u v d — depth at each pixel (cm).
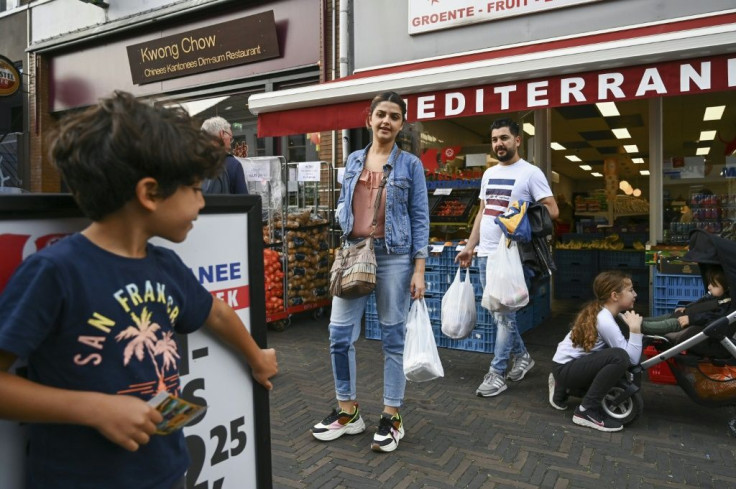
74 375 101
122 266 109
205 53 941
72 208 121
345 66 779
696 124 783
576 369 351
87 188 102
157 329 114
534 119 712
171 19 980
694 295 456
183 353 143
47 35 1148
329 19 809
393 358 319
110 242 110
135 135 99
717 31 409
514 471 289
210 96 960
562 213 1141
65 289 99
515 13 637
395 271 315
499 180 420
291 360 499
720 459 301
